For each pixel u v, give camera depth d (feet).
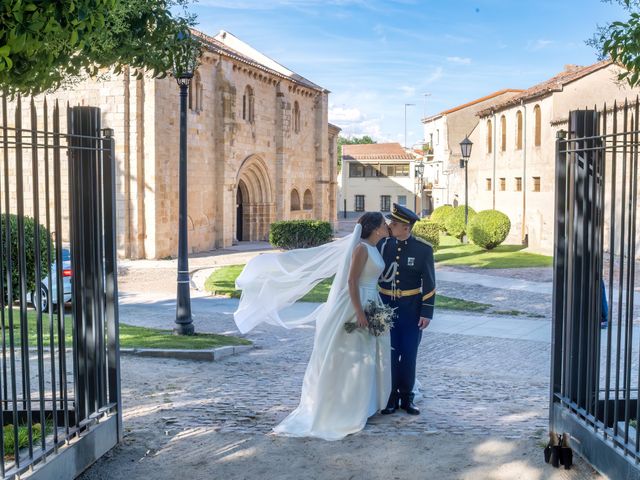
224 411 20.68
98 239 16.38
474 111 174.29
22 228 13.32
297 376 28.76
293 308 53.42
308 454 16.22
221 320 49.14
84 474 15.03
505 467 15.07
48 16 13.98
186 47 23.88
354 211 234.58
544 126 104.06
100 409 16.35
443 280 71.20
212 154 111.96
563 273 16.79
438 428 18.48
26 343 13.43
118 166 93.04
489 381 29.43
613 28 23.00
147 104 92.73
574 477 14.43
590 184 16.03
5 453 14.15
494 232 100.94
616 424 14.01
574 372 16.61
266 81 128.06
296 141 141.90
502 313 52.34
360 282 19.03
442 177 179.42
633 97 87.25
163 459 15.93
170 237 98.73
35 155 13.57
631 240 13.51
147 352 32.96
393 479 14.56
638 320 46.09
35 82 17.06
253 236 130.41
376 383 19.65
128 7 19.44
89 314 16.28
